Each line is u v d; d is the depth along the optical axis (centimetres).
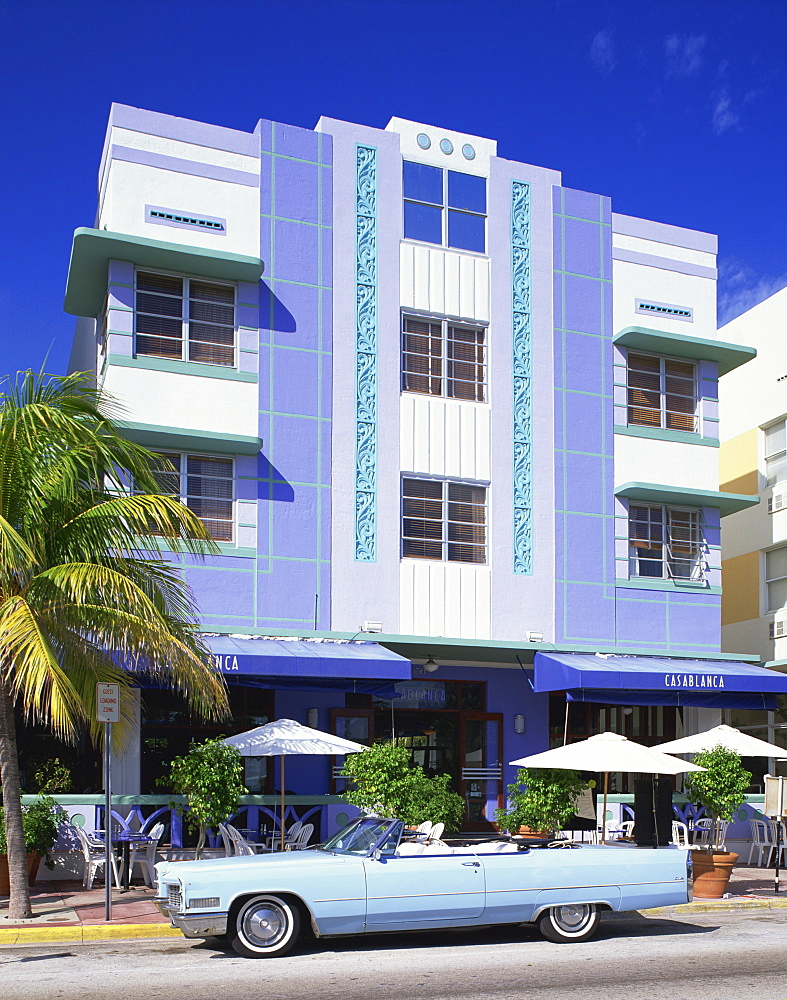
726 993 917
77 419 1303
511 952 1124
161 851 1498
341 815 1758
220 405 1894
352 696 1961
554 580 2120
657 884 1205
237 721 1861
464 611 2034
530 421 2153
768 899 1523
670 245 2364
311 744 1501
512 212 2211
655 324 2316
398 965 1045
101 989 923
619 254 2305
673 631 2219
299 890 1080
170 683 1486
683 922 1369
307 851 1194
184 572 1827
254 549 1881
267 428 1925
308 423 1958
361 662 1700
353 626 1936
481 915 1136
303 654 1697
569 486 2167
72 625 1262
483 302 2150
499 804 2048
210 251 1852
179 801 1552
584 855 1188
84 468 1299
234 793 1418
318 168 2045
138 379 1839
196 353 1903
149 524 1273
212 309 1927
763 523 2573
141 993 905
